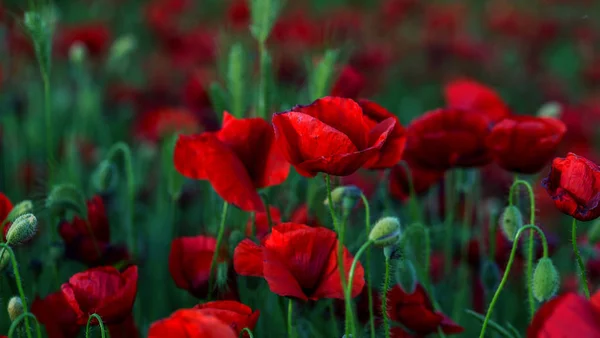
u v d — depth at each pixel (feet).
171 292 4.81
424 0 12.80
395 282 4.28
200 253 4.20
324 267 3.95
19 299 4.00
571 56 11.89
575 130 6.55
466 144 4.35
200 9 12.34
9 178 5.88
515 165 4.30
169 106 8.04
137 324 4.55
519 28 11.18
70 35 7.68
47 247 4.75
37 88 6.89
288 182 4.69
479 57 10.30
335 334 4.16
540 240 4.58
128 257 4.49
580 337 3.64
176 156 3.98
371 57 8.25
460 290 4.71
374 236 3.86
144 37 10.89
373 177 5.76
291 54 8.13
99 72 7.84
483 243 4.70
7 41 7.89
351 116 3.93
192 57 8.59
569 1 12.98
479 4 13.82
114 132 7.41
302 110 3.94
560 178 3.95
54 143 6.42
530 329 3.69
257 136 4.02
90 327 4.05
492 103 4.87
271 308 4.51
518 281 4.75
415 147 4.41
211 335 3.64
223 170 3.96
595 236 4.42
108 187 4.51
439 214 5.00
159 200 5.28
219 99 4.51
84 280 4.03
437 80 10.34
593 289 4.88
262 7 4.36
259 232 4.34
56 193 4.32
